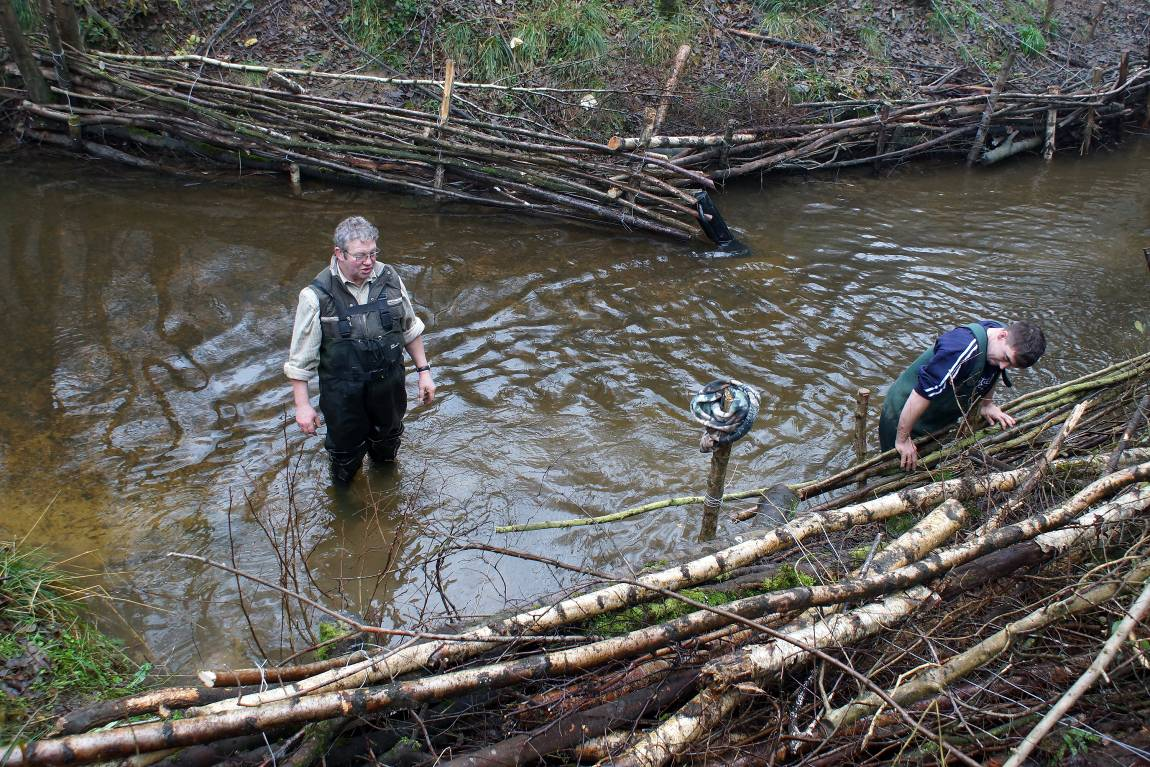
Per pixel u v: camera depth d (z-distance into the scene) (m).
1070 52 13.30
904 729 2.81
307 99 8.51
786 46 11.34
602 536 4.68
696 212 8.21
